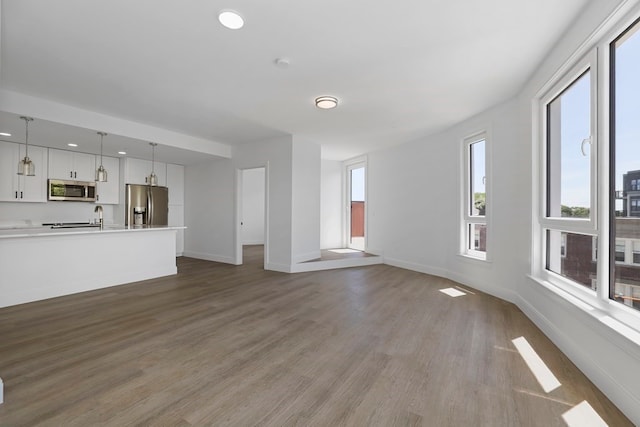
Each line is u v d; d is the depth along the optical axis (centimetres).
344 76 296
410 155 559
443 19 209
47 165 511
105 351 232
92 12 202
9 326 281
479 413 163
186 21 212
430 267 519
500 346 244
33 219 521
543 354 231
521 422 156
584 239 230
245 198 956
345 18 208
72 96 347
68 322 292
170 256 515
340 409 166
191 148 533
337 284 449
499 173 369
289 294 396
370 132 501
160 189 644
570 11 201
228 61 269
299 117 423
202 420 157
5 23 212
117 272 443
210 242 660
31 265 360
